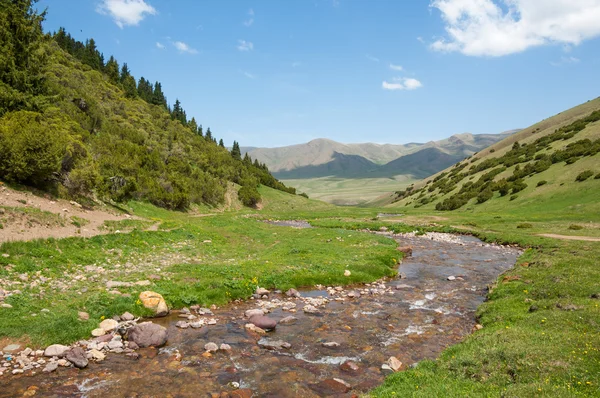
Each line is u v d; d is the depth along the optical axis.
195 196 94.88
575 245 33.44
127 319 15.18
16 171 29.80
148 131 128.88
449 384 9.82
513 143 149.12
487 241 47.56
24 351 11.44
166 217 61.66
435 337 14.82
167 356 12.35
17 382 9.95
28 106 41.72
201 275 21.88
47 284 16.88
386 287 24.00
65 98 80.75
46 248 20.78
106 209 42.72
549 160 100.31
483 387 9.48
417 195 158.00
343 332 15.31
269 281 22.61
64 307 14.73
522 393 8.52
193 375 11.02
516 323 14.35
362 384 10.75
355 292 22.11
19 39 46.59
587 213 65.38
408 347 13.74
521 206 84.12
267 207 137.00
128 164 68.06
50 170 32.19
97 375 10.74
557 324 13.34
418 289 23.34
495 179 111.38
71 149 39.34
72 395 9.52
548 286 18.53
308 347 13.64
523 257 32.09
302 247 34.66
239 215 93.19
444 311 18.48
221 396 9.81
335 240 42.22
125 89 164.75
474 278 26.69
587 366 9.77
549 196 81.56
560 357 10.34
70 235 24.94
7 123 31.77
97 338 13.11
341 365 12.10
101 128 91.50
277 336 14.71
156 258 26.02
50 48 114.25
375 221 75.62
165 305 16.75
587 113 133.62
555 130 132.38
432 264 32.28
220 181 129.00
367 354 13.06
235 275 22.52
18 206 25.92
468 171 140.75
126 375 10.84
